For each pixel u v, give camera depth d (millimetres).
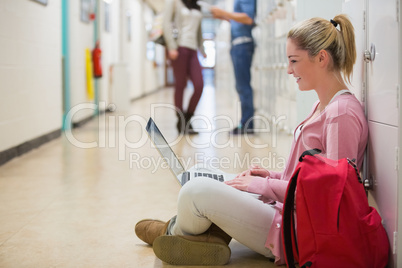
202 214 1577
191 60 5711
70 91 6676
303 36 1594
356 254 1397
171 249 1647
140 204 2621
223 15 5430
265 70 5055
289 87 3527
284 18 3764
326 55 1586
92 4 8320
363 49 1687
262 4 5125
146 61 15555
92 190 2971
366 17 1653
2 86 3883
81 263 1718
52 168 3742
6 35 3973
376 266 1420
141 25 14516
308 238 1411
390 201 1458
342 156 1518
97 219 2318
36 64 4906
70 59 6664
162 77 20984
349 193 1396
